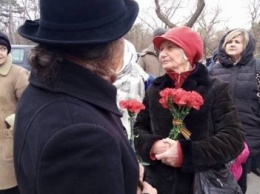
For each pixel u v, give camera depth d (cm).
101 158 93
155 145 212
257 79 349
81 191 90
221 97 212
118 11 102
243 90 351
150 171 217
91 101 101
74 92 100
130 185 107
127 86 271
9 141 304
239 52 353
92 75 103
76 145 91
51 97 100
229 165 227
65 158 91
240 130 210
